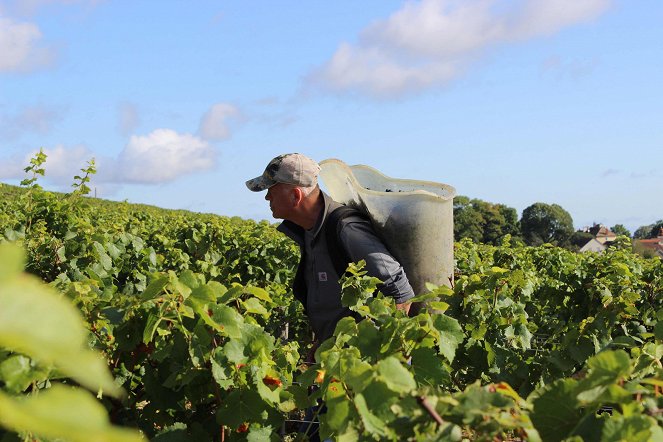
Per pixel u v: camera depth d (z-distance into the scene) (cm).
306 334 780
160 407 280
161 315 256
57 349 49
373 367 175
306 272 401
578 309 642
